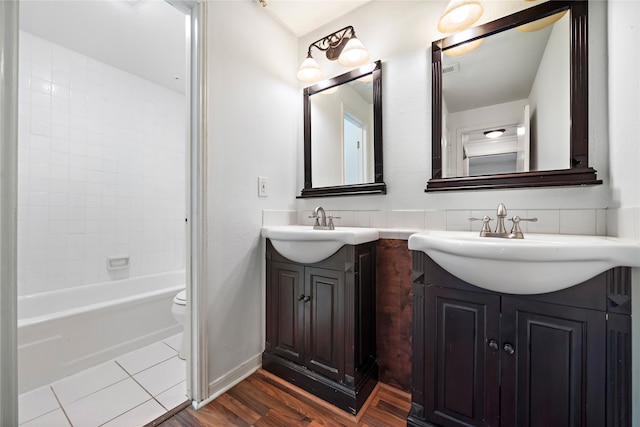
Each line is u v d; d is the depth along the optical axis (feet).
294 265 4.78
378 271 4.72
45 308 6.38
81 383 4.88
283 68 6.07
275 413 4.05
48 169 6.58
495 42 4.33
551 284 2.57
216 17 4.58
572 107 3.70
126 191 7.97
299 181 6.43
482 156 4.38
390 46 5.28
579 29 3.69
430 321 3.41
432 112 4.74
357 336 4.16
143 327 6.34
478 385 3.11
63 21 5.81
